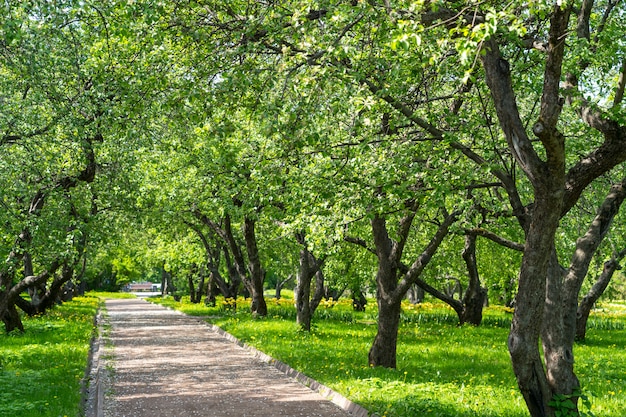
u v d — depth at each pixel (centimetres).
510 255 3070
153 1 824
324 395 1216
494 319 3322
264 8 933
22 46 1095
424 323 3194
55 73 1305
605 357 1803
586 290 3641
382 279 1508
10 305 2198
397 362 1622
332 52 791
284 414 1052
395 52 980
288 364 1559
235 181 1027
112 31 1048
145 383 1373
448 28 820
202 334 2620
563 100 867
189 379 1429
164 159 2205
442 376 1389
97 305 5100
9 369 1377
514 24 619
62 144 1402
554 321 862
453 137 930
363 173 1046
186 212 2962
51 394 1128
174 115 927
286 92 819
